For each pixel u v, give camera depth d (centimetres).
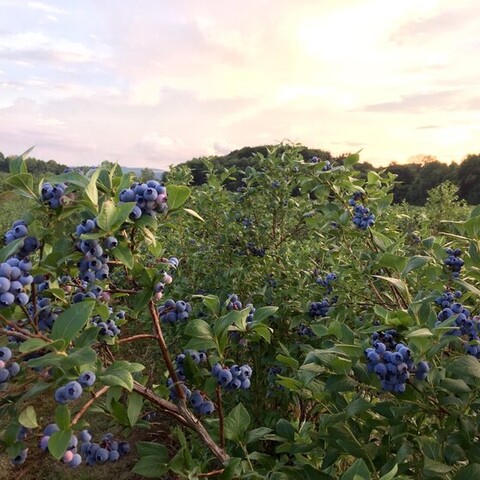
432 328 175
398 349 174
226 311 222
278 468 209
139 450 205
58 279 195
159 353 457
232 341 212
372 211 362
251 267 525
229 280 511
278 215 550
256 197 560
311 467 198
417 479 194
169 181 664
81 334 178
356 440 194
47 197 176
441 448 178
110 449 196
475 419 182
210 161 617
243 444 221
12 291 153
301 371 208
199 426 207
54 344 146
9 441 160
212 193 580
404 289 222
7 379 150
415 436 182
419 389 176
